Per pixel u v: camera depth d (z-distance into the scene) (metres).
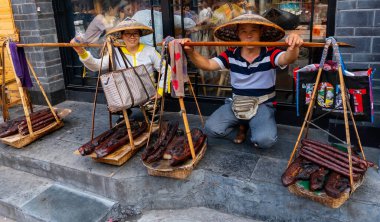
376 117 2.98
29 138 3.59
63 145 3.58
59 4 4.69
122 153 3.06
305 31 3.49
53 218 2.84
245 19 2.70
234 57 3.00
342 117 2.79
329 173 2.44
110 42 3.00
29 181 3.39
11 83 4.73
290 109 3.68
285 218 2.63
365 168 2.37
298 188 2.39
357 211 2.39
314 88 2.47
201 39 4.04
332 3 3.23
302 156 2.59
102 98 4.79
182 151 2.81
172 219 2.82
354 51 3.08
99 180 3.03
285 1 3.51
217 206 2.87
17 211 3.01
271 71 2.97
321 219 2.50
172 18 4.03
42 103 4.91
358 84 2.40
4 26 4.69
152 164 2.81
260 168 2.85
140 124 3.48
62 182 3.30
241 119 3.00
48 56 4.70
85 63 3.35
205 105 4.11
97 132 3.84
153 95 3.17
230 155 3.09
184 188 2.90
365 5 2.94
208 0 3.87
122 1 4.34
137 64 3.47
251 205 2.72
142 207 2.98
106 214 2.87
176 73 2.64
